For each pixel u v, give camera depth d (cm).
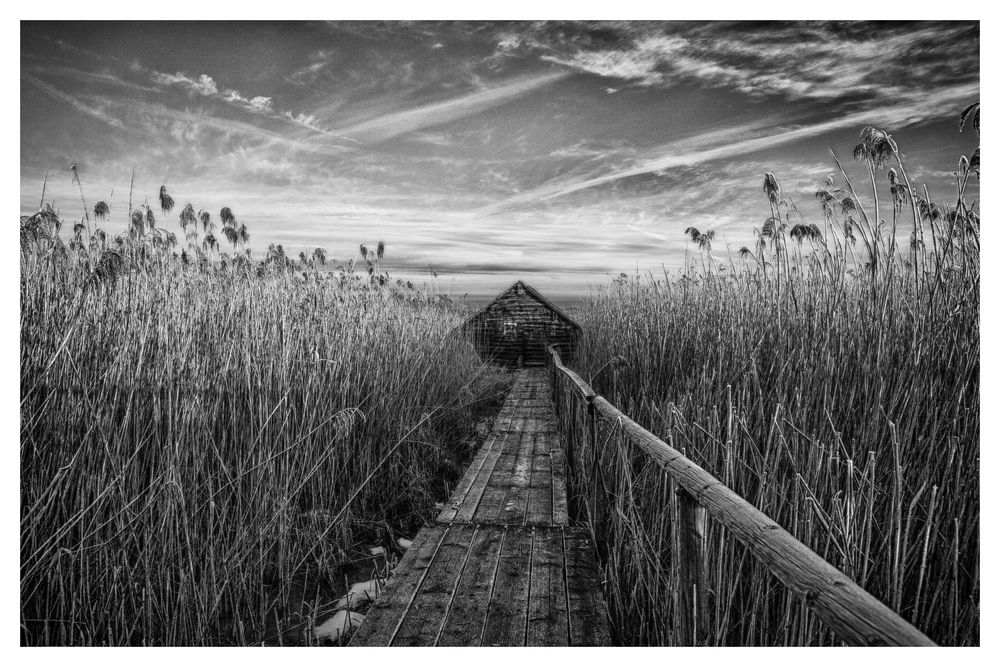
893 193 292
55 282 290
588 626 251
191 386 312
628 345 553
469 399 832
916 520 219
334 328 498
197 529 300
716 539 214
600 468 360
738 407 292
